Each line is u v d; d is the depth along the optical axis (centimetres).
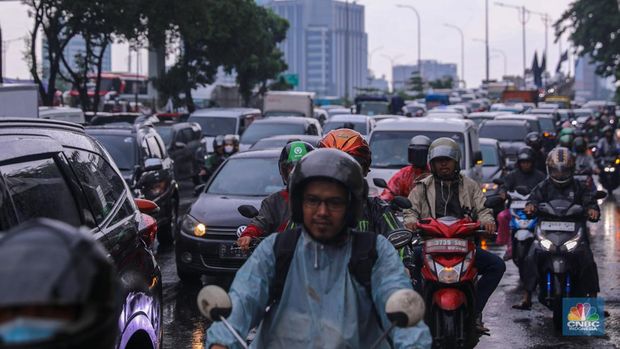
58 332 211
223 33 4791
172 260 1534
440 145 867
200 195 1354
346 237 394
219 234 1245
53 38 3675
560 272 1012
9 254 214
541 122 4094
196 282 1308
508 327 1054
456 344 805
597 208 1040
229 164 1409
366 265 391
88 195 541
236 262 1244
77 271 216
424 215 879
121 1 3597
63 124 567
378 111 6512
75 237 223
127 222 587
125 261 550
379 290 387
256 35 5319
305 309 391
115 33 3741
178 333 1023
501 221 1394
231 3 4831
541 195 1062
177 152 2584
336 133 711
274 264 395
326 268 392
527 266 1098
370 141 1712
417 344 371
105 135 1722
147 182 1345
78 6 3550
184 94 5794
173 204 1803
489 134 3119
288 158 723
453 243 809
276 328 395
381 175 1620
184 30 3859
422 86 13888
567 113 5591
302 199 389
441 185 877
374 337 397
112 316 227
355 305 391
